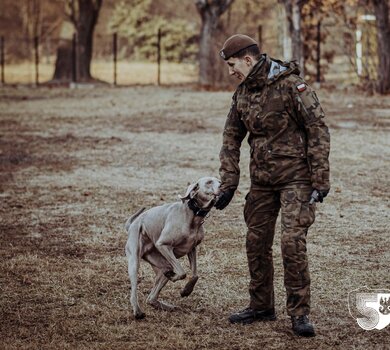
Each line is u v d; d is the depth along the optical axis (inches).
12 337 245.1
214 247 347.9
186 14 2127.2
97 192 472.7
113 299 281.1
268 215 248.2
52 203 445.4
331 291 286.7
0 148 650.2
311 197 238.1
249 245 251.4
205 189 246.4
